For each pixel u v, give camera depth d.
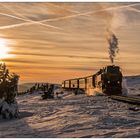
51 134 11.73
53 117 17.20
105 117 15.34
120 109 19.84
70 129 12.73
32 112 21.14
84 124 13.76
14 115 18.69
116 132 11.41
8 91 18.91
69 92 59.12
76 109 21.00
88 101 30.75
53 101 36.12
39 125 14.45
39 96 53.09
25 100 45.16
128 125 12.92
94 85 44.47
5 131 13.01
